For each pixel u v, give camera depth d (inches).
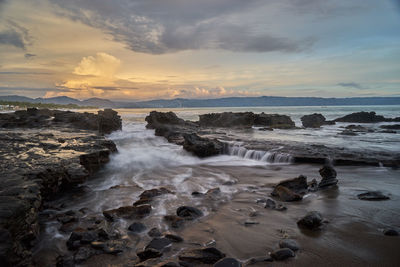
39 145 436.8
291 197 275.3
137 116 3105.3
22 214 166.1
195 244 177.3
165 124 1261.1
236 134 1060.5
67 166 330.3
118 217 227.0
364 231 194.9
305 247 170.4
